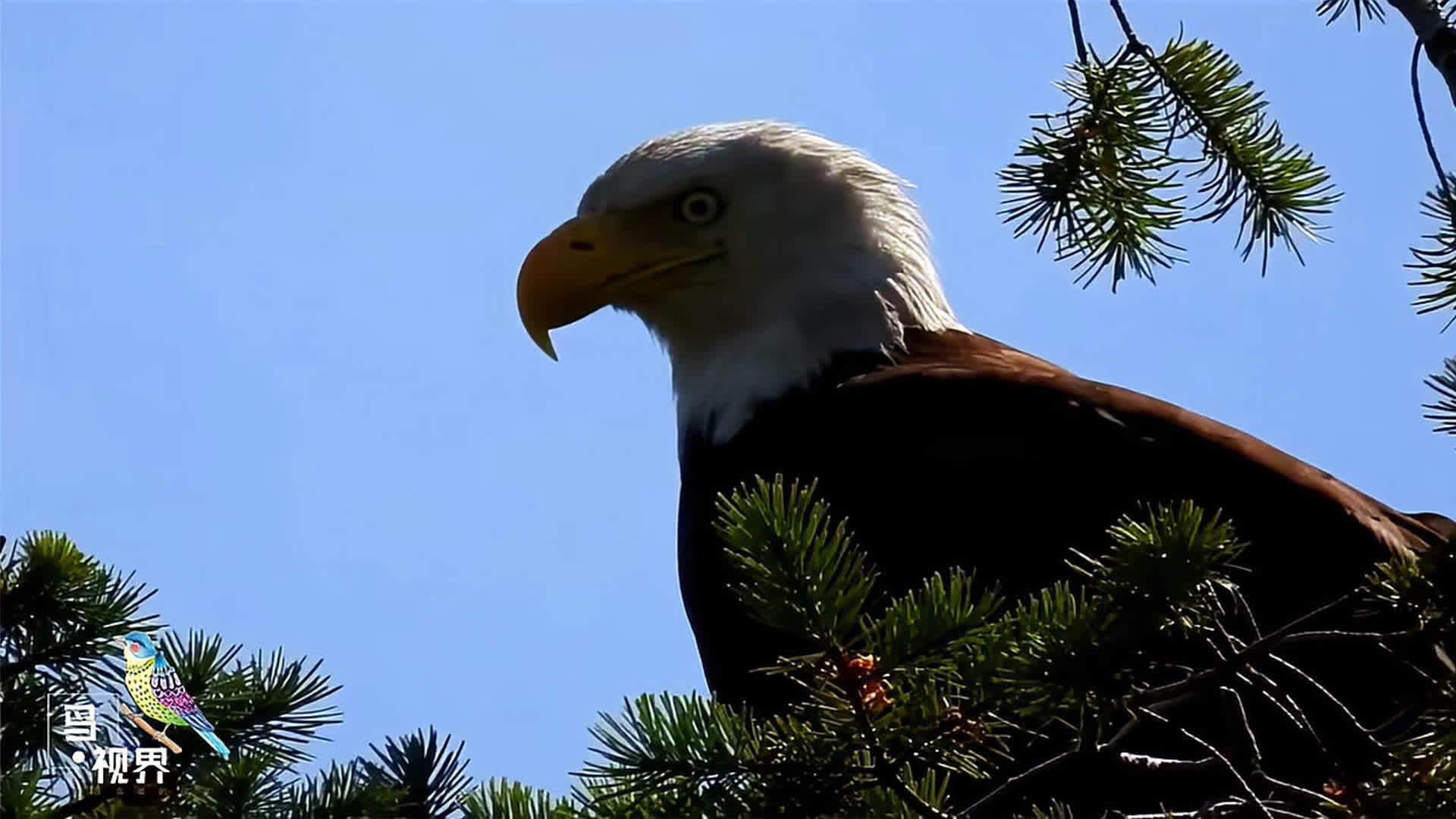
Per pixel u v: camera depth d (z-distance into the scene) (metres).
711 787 6.41
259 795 6.91
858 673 6.26
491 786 7.13
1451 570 6.56
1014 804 8.87
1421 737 6.96
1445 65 8.42
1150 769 6.88
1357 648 8.61
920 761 6.30
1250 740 7.05
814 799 6.36
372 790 6.98
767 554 6.35
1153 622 6.29
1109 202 10.18
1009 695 6.30
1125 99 10.02
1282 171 10.09
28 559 7.46
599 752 6.42
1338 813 6.98
